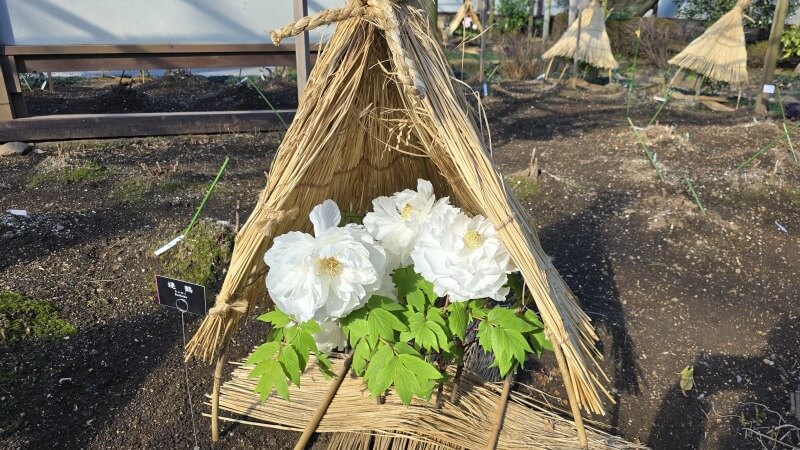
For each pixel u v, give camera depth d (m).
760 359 2.40
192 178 3.78
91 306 2.49
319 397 2.08
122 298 2.56
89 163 3.88
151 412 2.03
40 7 4.14
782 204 3.47
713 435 2.07
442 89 1.46
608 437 2.00
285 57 4.82
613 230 3.25
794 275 2.91
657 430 2.08
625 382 2.28
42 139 4.29
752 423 2.11
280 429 1.99
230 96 5.53
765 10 8.26
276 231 1.69
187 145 4.48
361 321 1.52
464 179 1.44
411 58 1.42
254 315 2.53
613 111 5.37
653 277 2.87
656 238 3.17
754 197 3.52
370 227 1.68
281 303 1.46
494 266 1.49
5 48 4.08
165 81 6.23
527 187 3.71
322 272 1.46
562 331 1.41
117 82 6.26
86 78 6.51
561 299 1.59
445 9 10.62
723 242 3.13
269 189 1.56
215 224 3.03
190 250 2.83
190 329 2.42
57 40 4.26
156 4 4.39
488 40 9.16
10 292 2.47
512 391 2.17
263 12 4.66
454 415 1.99
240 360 2.29
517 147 4.55
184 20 4.50
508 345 1.47
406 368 1.45
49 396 2.03
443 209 1.61
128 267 2.75
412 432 1.92
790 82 6.84
